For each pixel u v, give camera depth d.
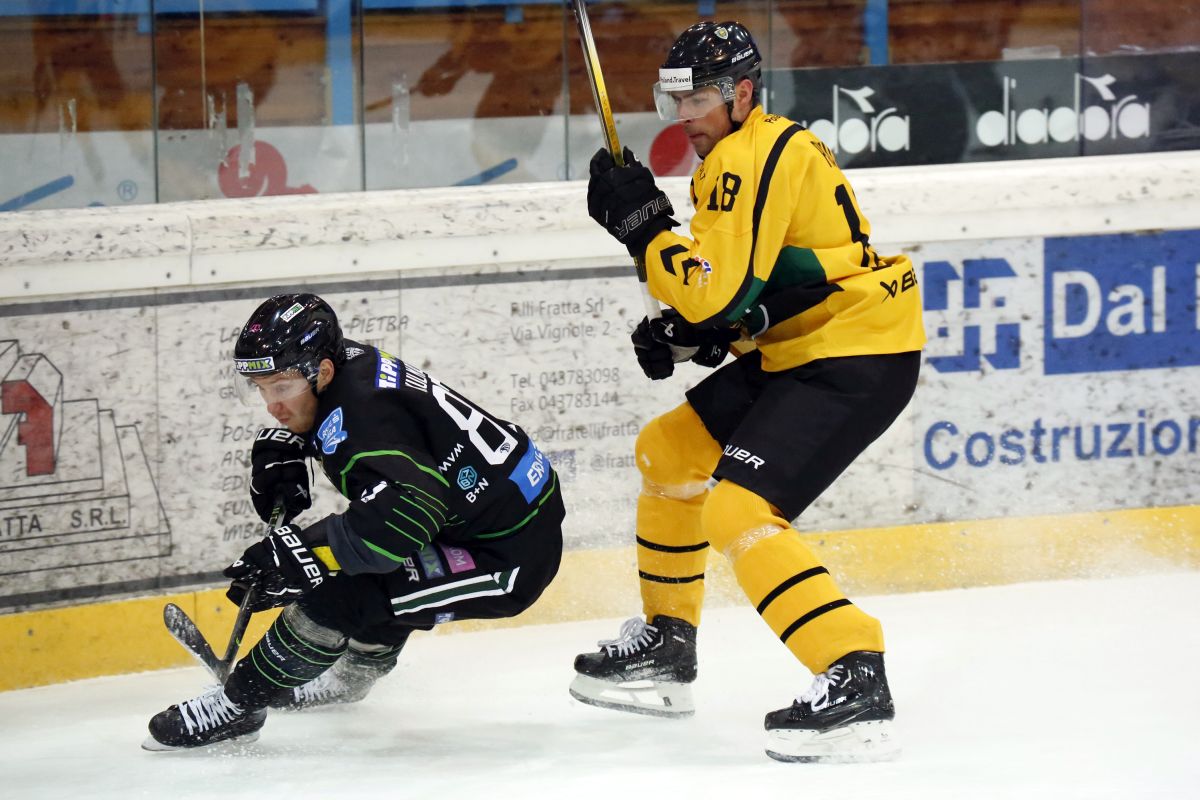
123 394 14.41
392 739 11.77
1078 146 17.98
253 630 14.94
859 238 11.14
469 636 15.37
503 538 10.86
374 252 15.20
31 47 15.00
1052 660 13.77
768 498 10.73
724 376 11.88
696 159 17.28
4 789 10.72
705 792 10.07
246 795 10.27
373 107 16.20
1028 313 16.91
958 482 16.83
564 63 16.70
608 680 12.26
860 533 16.53
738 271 10.48
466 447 10.66
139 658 14.52
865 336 10.96
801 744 10.68
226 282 14.74
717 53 10.93
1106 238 17.03
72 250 14.05
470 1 16.23
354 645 12.20
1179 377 17.36
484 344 15.65
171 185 15.70
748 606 16.33
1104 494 17.25
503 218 15.48
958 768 10.52
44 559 14.12
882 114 17.56
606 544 16.14
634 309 16.00
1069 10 17.70
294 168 16.09
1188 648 14.04
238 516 14.95
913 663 13.82
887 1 17.34
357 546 10.09
